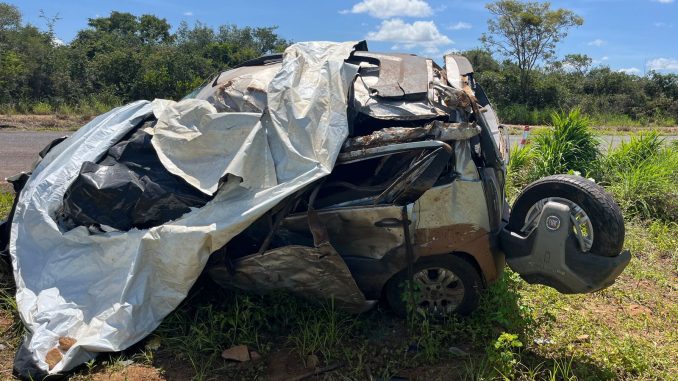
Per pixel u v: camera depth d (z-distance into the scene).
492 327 4.14
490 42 32.69
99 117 5.19
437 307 4.21
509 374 3.54
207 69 26.89
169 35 39.81
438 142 3.72
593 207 3.73
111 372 3.60
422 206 3.87
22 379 3.50
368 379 3.59
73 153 4.77
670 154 9.30
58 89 21.88
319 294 4.06
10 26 25.23
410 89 4.17
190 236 3.71
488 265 4.12
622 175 8.21
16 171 8.84
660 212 7.49
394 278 4.15
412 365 3.74
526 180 8.66
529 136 10.15
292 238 3.99
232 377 3.61
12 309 4.29
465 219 3.94
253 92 4.34
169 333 3.97
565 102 31.56
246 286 4.13
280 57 5.30
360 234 3.96
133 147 4.40
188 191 4.08
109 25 38.84
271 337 4.02
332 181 4.10
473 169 3.94
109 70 24.06
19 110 19.50
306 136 3.85
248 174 3.77
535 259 3.93
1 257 4.56
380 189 3.91
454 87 4.45
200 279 4.30
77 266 4.15
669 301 4.99
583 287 3.83
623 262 3.77
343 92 4.01
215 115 4.09
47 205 4.49
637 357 3.87
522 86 32.03
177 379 3.57
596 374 3.70
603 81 34.84
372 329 4.15
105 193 4.11
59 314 3.88
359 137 3.89
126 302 3.84
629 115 32.44
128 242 4.02
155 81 23.62
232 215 3.71
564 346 4.05
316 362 3.72
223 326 3.95
